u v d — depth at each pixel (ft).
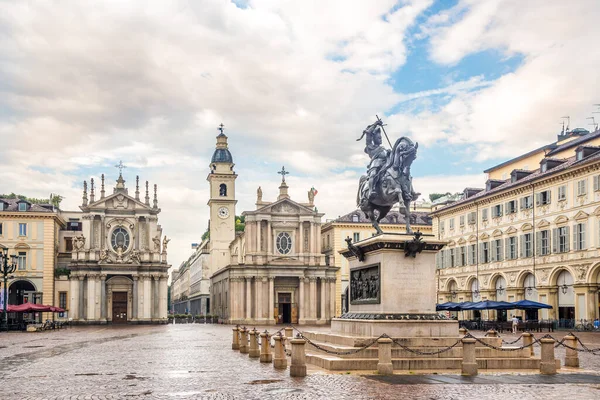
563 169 211.00
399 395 59.16
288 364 90.07
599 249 196.95
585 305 201.67
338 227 356.79
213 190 431.02
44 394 62.59
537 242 226.17
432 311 85.10
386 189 90.22
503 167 289.53
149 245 331.16
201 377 75.41
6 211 311.06
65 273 323.16
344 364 77.41
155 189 336.90
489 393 60.54
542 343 77.36
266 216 336.08
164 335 197.57
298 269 333.62
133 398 59.57
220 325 319.68
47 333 216.33
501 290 250.16
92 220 325.42
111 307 323.98
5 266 237.86
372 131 96.73
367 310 88.33
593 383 68.23
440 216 297.94
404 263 85.20
